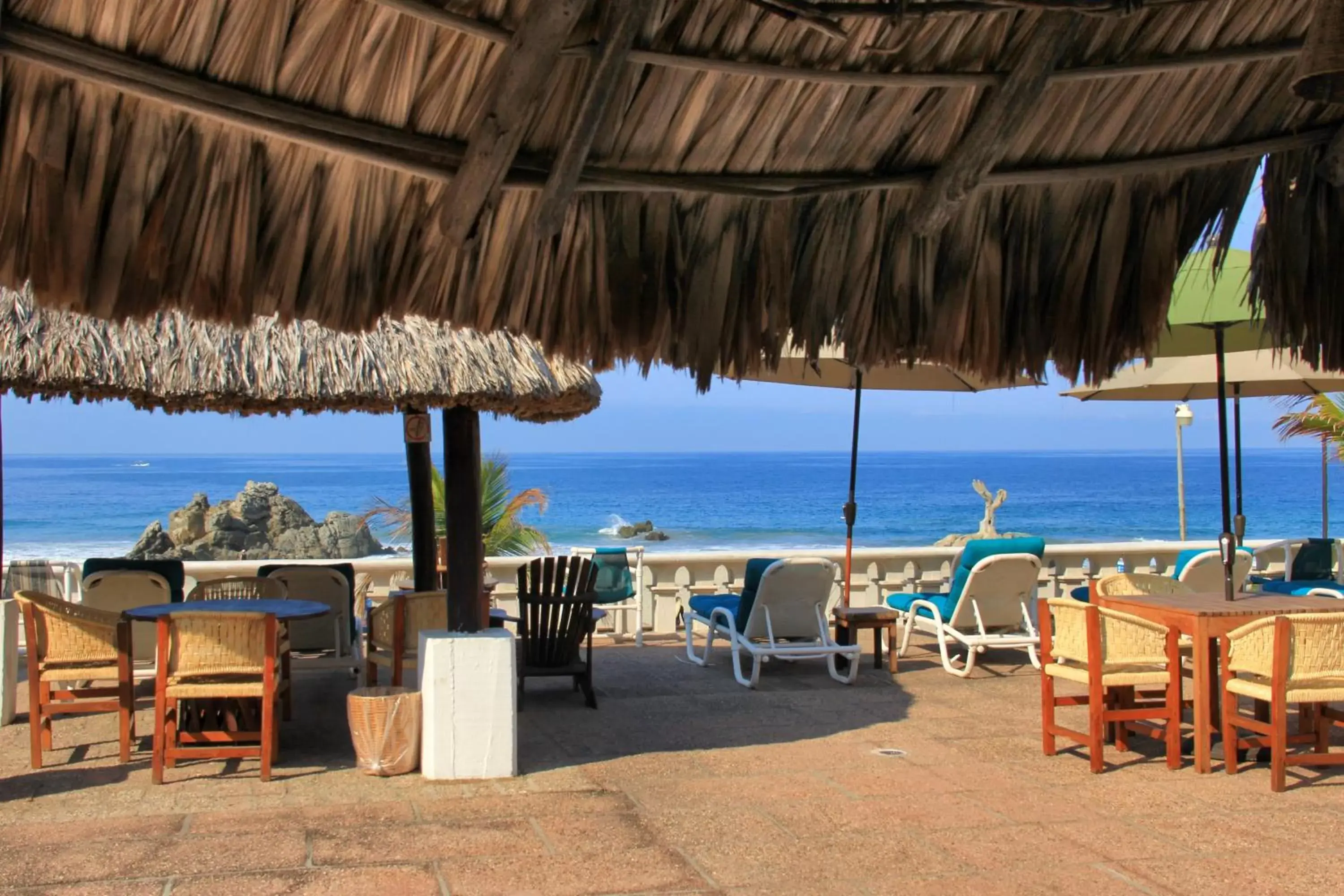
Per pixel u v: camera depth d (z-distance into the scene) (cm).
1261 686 577
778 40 288
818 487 7744
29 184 271
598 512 6016
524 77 272
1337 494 6788
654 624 1115
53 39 253
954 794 555
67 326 650
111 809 528
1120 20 300
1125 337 349
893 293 341
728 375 338
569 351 330
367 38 275
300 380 658
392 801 543
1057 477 8931
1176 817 517
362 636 845
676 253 330
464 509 615
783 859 461
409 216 313
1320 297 362
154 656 751
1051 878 439
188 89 268
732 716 738
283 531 3594
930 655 973
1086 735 609
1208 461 13188
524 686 798
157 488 7700
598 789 562
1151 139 331
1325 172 340
